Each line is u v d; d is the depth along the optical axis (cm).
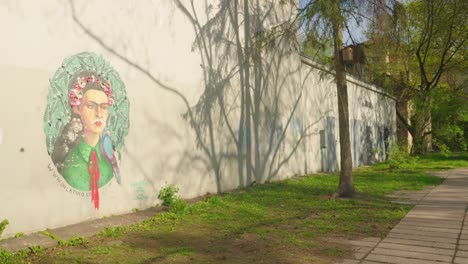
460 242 610
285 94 1420
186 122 951
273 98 1342
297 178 1416
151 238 627
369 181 1363
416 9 2169
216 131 1059
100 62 741
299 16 984
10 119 597
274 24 1334
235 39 1147
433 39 2370
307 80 1612
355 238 637
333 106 1869
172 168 902
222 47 1090
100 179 731
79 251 557
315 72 1680
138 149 817
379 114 2586
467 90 2867
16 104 605
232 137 1124
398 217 786
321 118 1736
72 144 683
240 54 1167
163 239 623
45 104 644
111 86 760
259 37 1166
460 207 902
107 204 745
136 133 814
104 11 752
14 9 609
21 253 534
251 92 1220
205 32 1023
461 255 544
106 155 745
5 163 589
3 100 590
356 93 2172
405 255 546
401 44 1035
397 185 1267
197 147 984
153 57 861
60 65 671
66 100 677
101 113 737
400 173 1670
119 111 775
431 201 984
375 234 660
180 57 938
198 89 995
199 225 715
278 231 674
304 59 1570
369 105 2389
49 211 644
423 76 2403
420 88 2442
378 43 1002
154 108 860
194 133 975
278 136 1369
